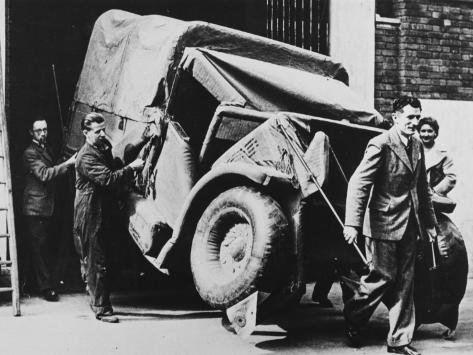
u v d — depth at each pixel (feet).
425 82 33.99
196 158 22.59
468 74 34.73
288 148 19.58
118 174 22.30
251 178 19.10
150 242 21.99
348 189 18.33
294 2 32.86
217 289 19.15
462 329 21.80
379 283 18.40
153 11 40.06
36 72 37.45
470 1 34.71
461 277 20.18
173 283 29.32
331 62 26.18
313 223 20.48
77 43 38.24
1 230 25.41
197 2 40.19
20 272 28.45
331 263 21.27
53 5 37.83
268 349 18.88
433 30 34.19
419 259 19.52
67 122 30.32
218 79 22.08
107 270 22.75
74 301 26.18
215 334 20.62
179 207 22.12
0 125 24.32
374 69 33.06
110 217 22.94
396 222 18.21
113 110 25.76
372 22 32.86
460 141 33.19
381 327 21.86
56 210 31.30
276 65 24.27
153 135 22.94
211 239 20.03
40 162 26.94
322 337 20.44
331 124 21.11
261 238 18.47
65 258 29.86
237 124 21.54
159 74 23.40
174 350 18.58
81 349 18.56
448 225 20.54
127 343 19.29
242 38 24.50
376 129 21.99
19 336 20.03
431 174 22.18
